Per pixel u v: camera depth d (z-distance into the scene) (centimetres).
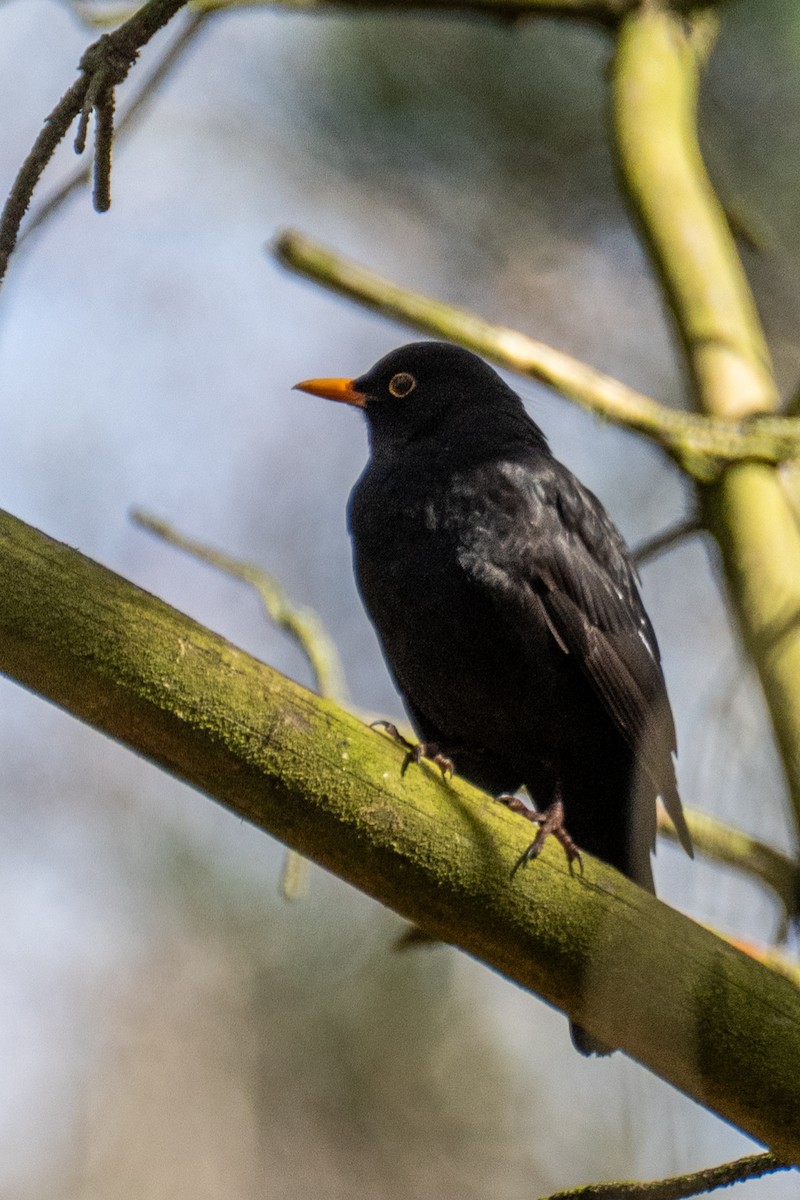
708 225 894
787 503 800
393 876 599
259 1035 1374
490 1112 1309
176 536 876
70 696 567
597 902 607
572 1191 607
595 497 991
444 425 1020
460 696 952
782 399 1063
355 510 981
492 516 920
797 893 738
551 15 999
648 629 970
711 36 984
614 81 948
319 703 592
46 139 569
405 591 931
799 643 719
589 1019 614
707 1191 598
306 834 593
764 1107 595
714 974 600
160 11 565
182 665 570
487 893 601
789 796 682
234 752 576
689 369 859
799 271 1173
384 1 970
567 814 981
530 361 838
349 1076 1334
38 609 557
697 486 815
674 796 809
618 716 924
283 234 870
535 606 915
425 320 849
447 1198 1289
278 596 863
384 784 592
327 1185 1312
